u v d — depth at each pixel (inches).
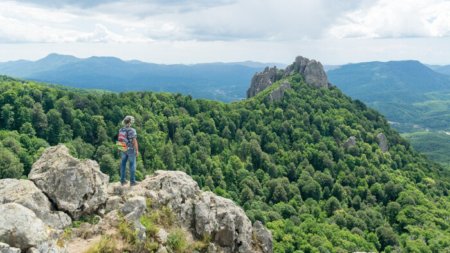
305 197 4365.2
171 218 674.2
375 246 3243.1
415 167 5890.8
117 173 3410.4
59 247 488.4
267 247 831.7
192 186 761.0
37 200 536.7
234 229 730.8
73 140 4173.2
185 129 5162.4
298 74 7573.8
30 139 3683.6
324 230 3164.4
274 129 5930.1
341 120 6309.1
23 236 429.7
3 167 2785.4
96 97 5142.7
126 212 621.0
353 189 4658.0
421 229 3553.2
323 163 5177.2
